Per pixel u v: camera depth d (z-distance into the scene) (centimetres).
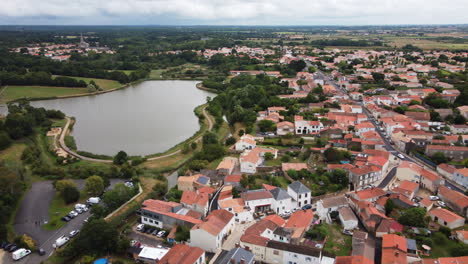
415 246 11719
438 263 10812
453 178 17050
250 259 10825
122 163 19962
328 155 19450
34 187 17288
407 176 17150
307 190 15375
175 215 13562
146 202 14688
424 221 13375
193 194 15412
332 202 14488
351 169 17012
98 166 19650
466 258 10906
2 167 16212
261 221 13150
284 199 14825
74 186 16112
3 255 12112
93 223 12300
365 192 15362
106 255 12075
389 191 16012
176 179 18762
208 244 12181
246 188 16675
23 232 13512
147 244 12712
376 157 18625
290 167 18325
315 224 13725
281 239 12431
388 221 13188
